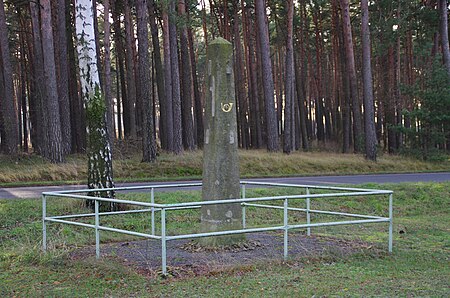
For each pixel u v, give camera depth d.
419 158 37.62
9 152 31.81
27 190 20.59
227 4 44.47
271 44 55.00
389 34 40.16
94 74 14.45
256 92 45.06
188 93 37.31
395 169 33.66
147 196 16.80
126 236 11.72
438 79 37.72
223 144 9.83
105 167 14.45
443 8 41.22
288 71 36.88
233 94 9.95
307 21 51.97
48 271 8.40
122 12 43.28
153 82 52.16
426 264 9.12
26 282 7.78
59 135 27.88
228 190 9.83
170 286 7.38
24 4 36.28
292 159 31.89
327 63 62.31
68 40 37.53
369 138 34.62
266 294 6.95
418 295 6.99
